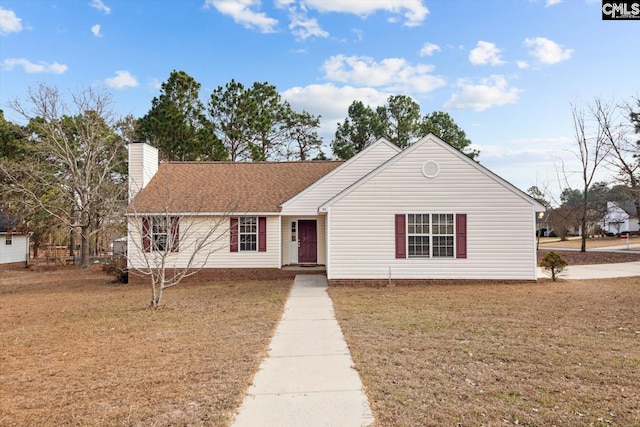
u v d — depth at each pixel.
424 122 34.62
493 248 14.30
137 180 18.52
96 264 27.19
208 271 17.53
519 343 6.96
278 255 17.61
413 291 13.02
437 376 5.41
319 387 5.08
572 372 5.51
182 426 4.09
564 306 10.27
